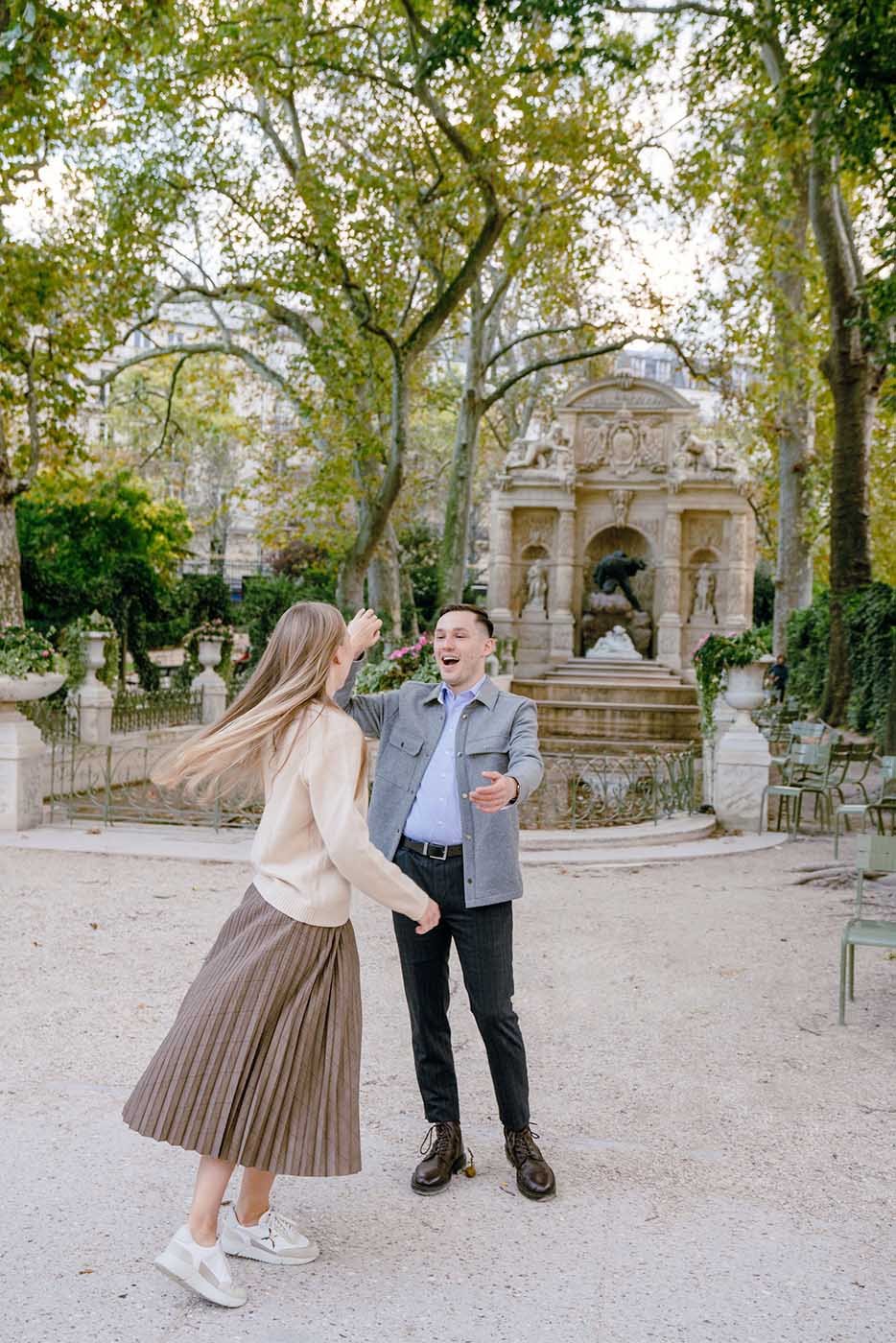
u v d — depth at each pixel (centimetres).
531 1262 316
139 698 1977
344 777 297
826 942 717
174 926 711
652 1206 354
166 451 2600
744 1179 375
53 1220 331
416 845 361
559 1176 375
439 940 367
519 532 2941
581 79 1947
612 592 2872
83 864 901
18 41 1045
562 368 3588
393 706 380
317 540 2553
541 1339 277
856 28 1325
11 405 1705
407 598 3550
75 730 1499
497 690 376
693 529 2891
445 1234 333
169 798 1195
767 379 2442
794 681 2784
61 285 1659
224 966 292
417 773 366
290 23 1791
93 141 1967
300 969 291
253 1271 308
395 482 2031
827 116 1545
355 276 2025
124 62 1485
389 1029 534
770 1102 446
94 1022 522
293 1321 283
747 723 1187
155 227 2045
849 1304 296
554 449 2920
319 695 309
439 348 2902
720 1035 530
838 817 1020
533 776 339
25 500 2714
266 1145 280
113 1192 351
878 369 2042
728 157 2183
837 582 2084
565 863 966
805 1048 513
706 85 2062
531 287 2416
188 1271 283
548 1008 571
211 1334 275
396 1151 395
